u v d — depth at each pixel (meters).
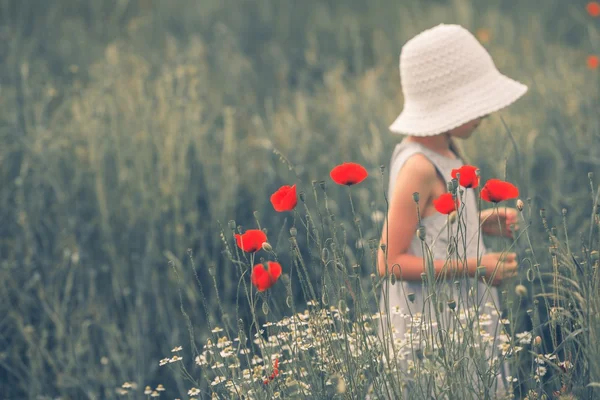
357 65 7.03
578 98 5.00
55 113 4.88
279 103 6.36
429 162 2.48
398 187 2.46
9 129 4.50
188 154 4.54
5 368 3.46
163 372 3.42
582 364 1.99
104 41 7.39
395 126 2.61
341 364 1.98
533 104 5.22
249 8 9.11
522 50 7.16
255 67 7.58
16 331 3.57
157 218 4.02
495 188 1.93
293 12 9.29
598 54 6.18
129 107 4.71
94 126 4.36
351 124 5.34
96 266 3.92
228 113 4.78
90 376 3.27
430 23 8.51
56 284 3.71
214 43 7.70
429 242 2.48
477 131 4.57
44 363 3.49
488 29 7.97
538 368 2.01
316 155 5.16
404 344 2.14
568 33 8.66
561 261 2.08
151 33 7.78
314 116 5.86
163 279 3.83
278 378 2.02
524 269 3.04
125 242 3.96
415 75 2.57
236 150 4.85
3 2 7.45
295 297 3.94
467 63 2.53
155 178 4.22
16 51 6.20
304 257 4.17
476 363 1.98
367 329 2.07
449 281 2.42
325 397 1.98
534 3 9.50
